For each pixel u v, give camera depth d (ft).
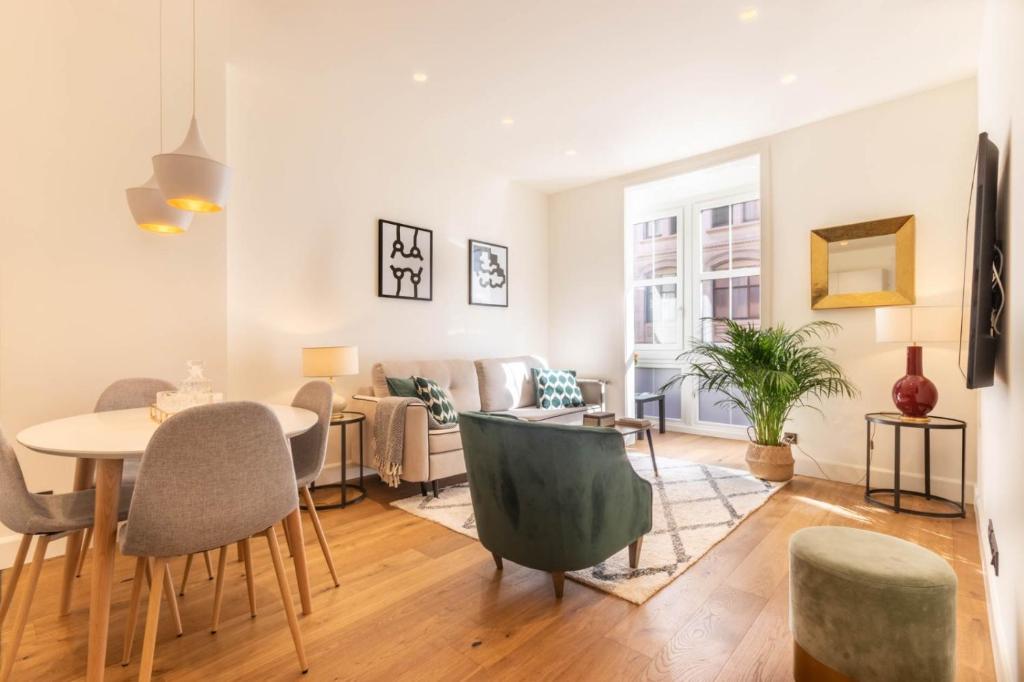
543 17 8.27
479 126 12.63
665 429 18.28
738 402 12.55
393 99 11.18
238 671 4.96
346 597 6.40
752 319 16.60
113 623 5.82
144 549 4.18
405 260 13.50
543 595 6.42
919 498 10.37
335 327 11.95
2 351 7.39
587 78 10.23
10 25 7.47
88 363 8.08
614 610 6.06
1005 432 5.39
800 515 9.36
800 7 8.02
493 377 14.30
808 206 12.34
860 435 11.51
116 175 8.37
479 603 6.24
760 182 13.15
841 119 11.87
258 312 10.59
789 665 5.06
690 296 17.90
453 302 14.90
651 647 5.33
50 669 5.00
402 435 10.21
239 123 10.29
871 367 11.38
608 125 12.51
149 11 8.27
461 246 15.17
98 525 4.60
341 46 9.15
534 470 6.01
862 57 9.48
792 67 9.82
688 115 11.96
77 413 7.95
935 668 4.22
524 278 17.49
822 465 12.03
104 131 8.25
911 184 10.86
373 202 12.80
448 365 13.41
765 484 11.26
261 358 10.62
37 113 7.67
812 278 12.07
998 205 6.07
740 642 5.42
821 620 4.61
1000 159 6.20
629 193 16.66
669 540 8.10
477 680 4.83
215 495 4.42
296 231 11.24
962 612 6.05
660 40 8.93
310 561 7.48
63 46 7.89
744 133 12.93
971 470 10.12
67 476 7.84
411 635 5.57
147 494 4.13
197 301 9.26
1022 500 4.18
